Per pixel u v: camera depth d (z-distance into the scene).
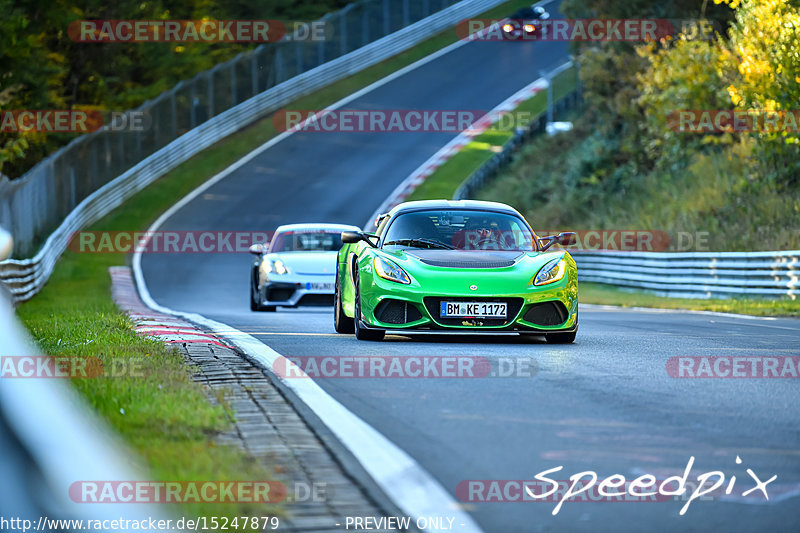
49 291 91.12
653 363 30.23
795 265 73.50
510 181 168.12
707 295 85.38
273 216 148.12
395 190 162.88
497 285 35.78
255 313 61.22
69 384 21.84
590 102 177.25
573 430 19.47
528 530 13.12
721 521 13.56
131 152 162.38
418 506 14.12
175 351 31.33
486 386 25.30
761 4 88.38
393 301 36.16
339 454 17.23
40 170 114.25
